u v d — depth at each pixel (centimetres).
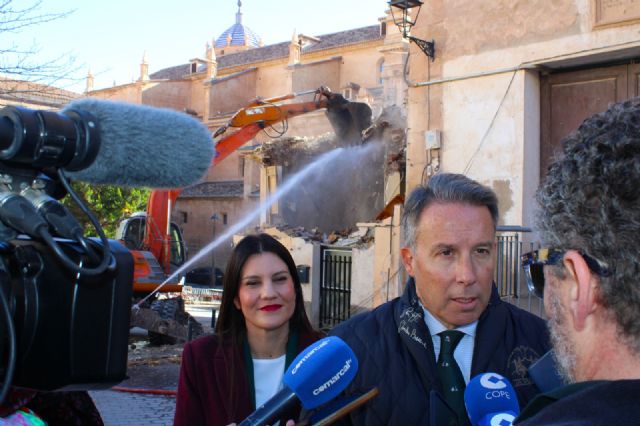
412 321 238
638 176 108
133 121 142
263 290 303
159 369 1198
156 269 1659
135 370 1185
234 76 4781
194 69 5144
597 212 112
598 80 1017
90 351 134
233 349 304
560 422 103
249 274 304
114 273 136
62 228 131
